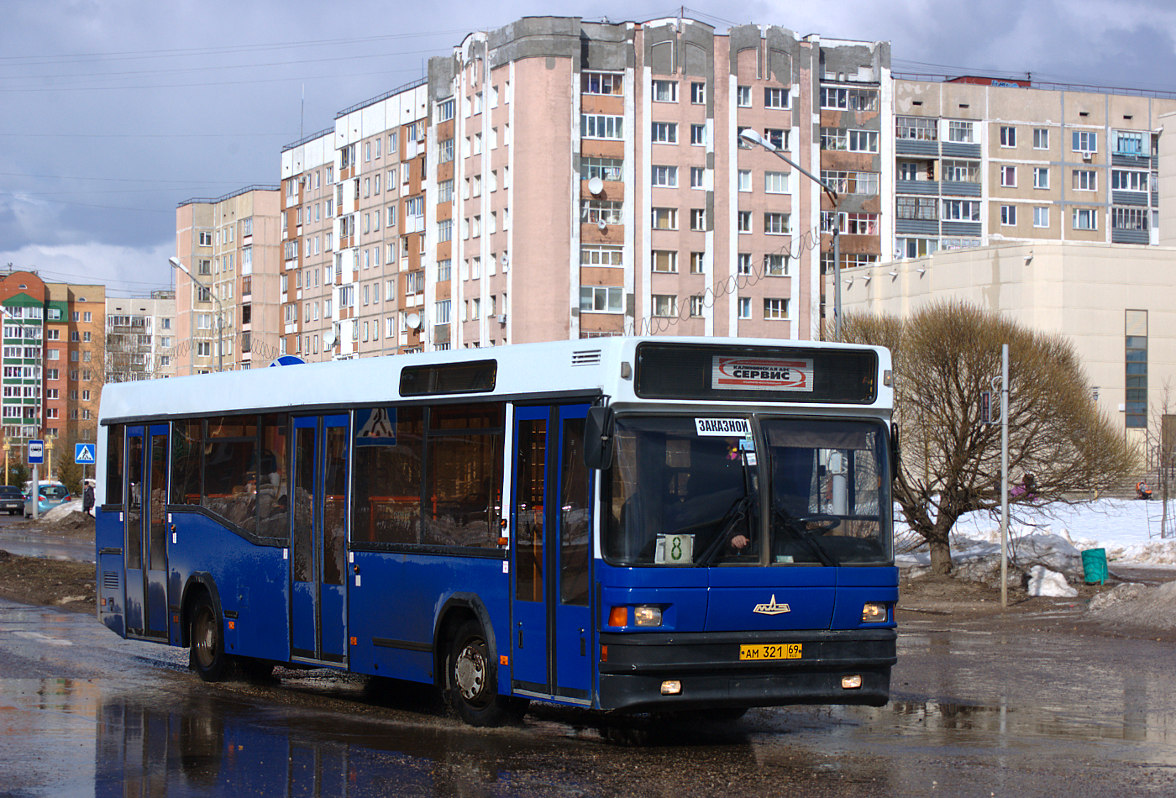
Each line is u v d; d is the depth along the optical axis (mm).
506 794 8547
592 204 83500
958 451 29516
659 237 84500
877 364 10898
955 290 79500
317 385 13516
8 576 28281
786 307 87188
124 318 162000
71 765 9562
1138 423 77375
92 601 24266
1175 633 20031
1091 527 47250
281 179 116000
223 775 9203
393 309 98625
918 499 30656
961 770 9414
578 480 10297
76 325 162625
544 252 82562
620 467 9984
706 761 9719
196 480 15375
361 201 103000
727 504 10180
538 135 82625
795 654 10188
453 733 10953
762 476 10305
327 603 13094
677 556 9945
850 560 10508
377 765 9531
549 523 10539
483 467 11328
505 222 84938
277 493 13969
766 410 10484
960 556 32781
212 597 14773
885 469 10805
